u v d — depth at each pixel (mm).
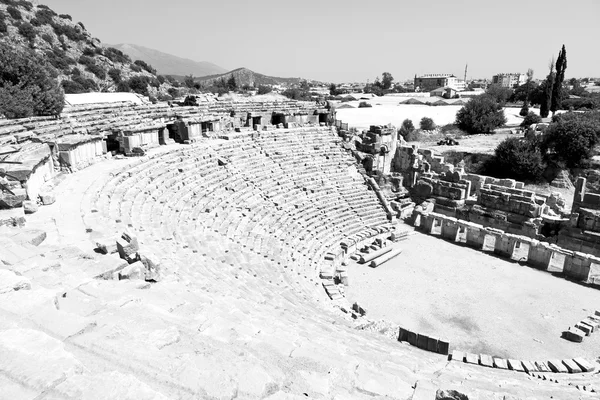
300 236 34906
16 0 110562
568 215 39281
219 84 172375
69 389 5133
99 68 104188
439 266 35469
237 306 14164
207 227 27766
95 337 7008
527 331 25922
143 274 13703
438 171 49906
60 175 27359
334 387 8125
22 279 8633
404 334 22625
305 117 54250
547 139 55375
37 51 94312
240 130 48312
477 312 28125
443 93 162875
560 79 89312
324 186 43688
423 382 10141
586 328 25422
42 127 29391
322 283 30125
